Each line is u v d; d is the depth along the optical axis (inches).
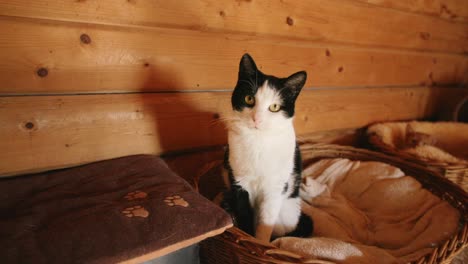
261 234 34.5
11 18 27.7
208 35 40.1
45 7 29.0
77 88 32.6
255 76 32.7
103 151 35.4
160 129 39.2
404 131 65.7
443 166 50.5
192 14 37.7
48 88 31.0
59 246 20.1
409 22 64.7
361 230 42.3
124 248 20.9
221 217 25.5
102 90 34.3
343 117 61.4
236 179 34.9
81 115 33.1
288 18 46.6
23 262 18.7
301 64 51.0
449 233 36.5
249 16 42.6
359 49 59.0
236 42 42.8
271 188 34.7
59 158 32.8
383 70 65.1
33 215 23.2
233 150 33.8
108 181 29.6
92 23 31.9
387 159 54.4
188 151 43.6
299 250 30.3
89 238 21.1
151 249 21.5
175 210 24.9
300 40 49.8
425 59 72.8
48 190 27.4
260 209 35.7
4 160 29.7
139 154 35.6
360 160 57.0
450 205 41.3
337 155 58.3
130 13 33.5
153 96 37.7
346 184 52.1
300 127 55.2
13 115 29.3
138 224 23.0
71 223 22.2
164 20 35.9
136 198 26.5
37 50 29.5
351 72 59.2
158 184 29.4
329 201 47.0
